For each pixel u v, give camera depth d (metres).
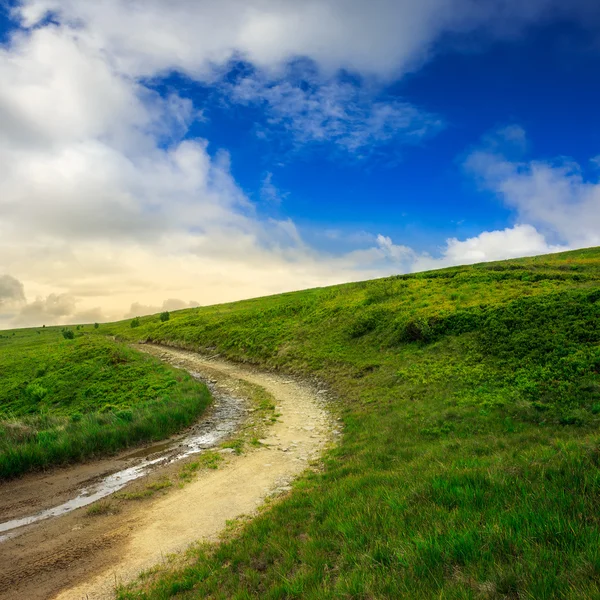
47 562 8.76
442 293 42.66
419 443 14.66
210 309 92.94
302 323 48.84
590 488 6.46
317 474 13.25
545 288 35.28
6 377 43.66
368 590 5.13
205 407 25.47
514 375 20.50
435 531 6.16
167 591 7.01
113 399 31.33
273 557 7.41
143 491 12.66
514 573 4.61
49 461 15.27
